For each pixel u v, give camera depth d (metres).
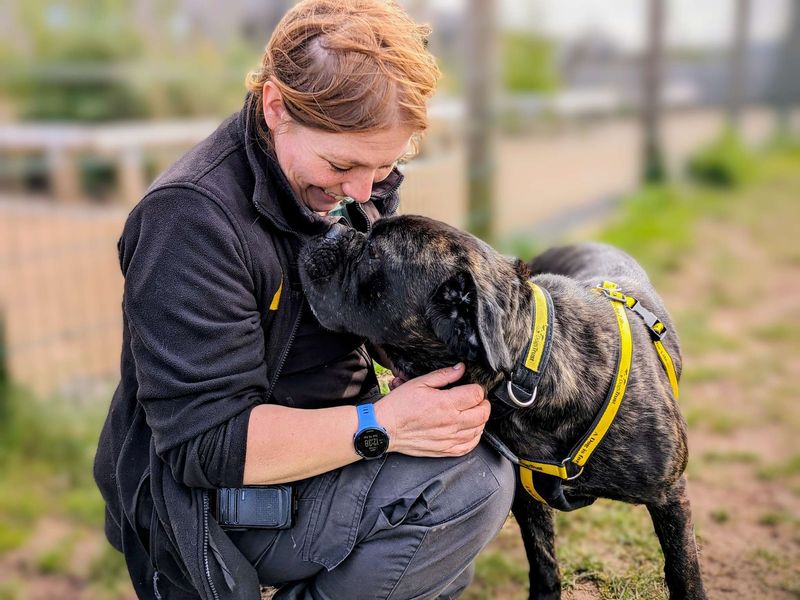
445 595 2.52
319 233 2.35
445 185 6.03
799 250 8.55
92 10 12.88
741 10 16.56
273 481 2.06
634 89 21.80
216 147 2.12
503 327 2.28
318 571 2.23
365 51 1.96
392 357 2.55
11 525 3.99
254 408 2.04
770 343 5.91
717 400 4.90
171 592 2.30
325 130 1.99
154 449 2.10
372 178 2.18
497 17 6.99
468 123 7.00
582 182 12.06
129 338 2.19
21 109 11.70
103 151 9.26
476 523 2.23
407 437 2.13
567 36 21.03
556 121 16.44
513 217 9.54
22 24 12.39
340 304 2.31
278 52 2.03
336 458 2.08
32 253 6.38
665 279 7.42
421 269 2.35
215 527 2.08
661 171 12.45
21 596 3.48
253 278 2.08
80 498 4.19
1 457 4.48
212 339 1.97
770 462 4.11
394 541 2.14
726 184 12.50
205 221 1.97
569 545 3.27
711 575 3.16
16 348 5.04
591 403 2.41
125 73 11.91
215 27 14.02
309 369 2.33
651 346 2.65
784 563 3.22
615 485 2.51
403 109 2.03
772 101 20.55
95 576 3.63
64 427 4.74
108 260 6.87
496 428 2.49
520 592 3.16
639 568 3.12
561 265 3.79
